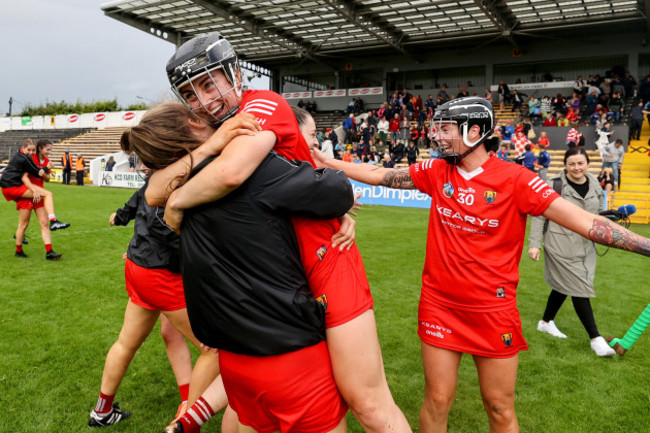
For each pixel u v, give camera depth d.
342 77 31.42
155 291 2.34
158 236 2.27
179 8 21.81
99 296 5.14
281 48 28.17
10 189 6.60
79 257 7.04
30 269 6.26
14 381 3.19
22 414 2.79
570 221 1.92
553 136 19.72
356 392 1.55
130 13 22.47
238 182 1.34
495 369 2.10
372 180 2.45
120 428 2.68
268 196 1.40
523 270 6.75
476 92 27.66
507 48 26.94
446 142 2.08
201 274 1.43
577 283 3.89
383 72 30.09
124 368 2.62
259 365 1.47
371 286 5.70
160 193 1.54
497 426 2.17
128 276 2.45
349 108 27.83
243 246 1.40
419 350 3.82
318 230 1.57
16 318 4.42
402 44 25.94
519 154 14.80
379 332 4.21
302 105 29.67
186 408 2.33
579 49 25.27
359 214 12.51
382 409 1.57
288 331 1.43
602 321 4.68
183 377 2.75
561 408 2.97
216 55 1.54
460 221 2.10
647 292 5.73
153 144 1.50
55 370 3.37
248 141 1.37
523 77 27.17
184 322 2.39
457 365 2.19
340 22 23.77
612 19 21.78
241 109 1.62
